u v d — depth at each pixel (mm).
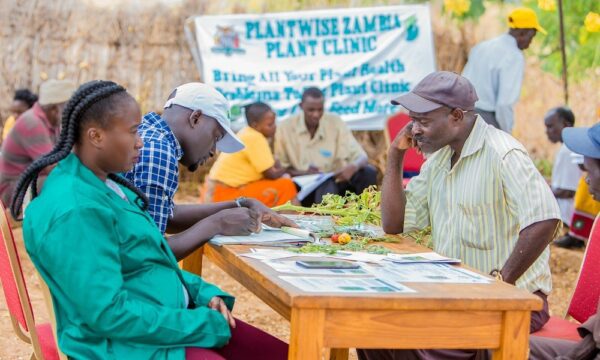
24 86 11789
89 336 2957
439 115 3947
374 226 4641
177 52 12047
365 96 10867
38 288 6895
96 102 2994
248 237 3842
